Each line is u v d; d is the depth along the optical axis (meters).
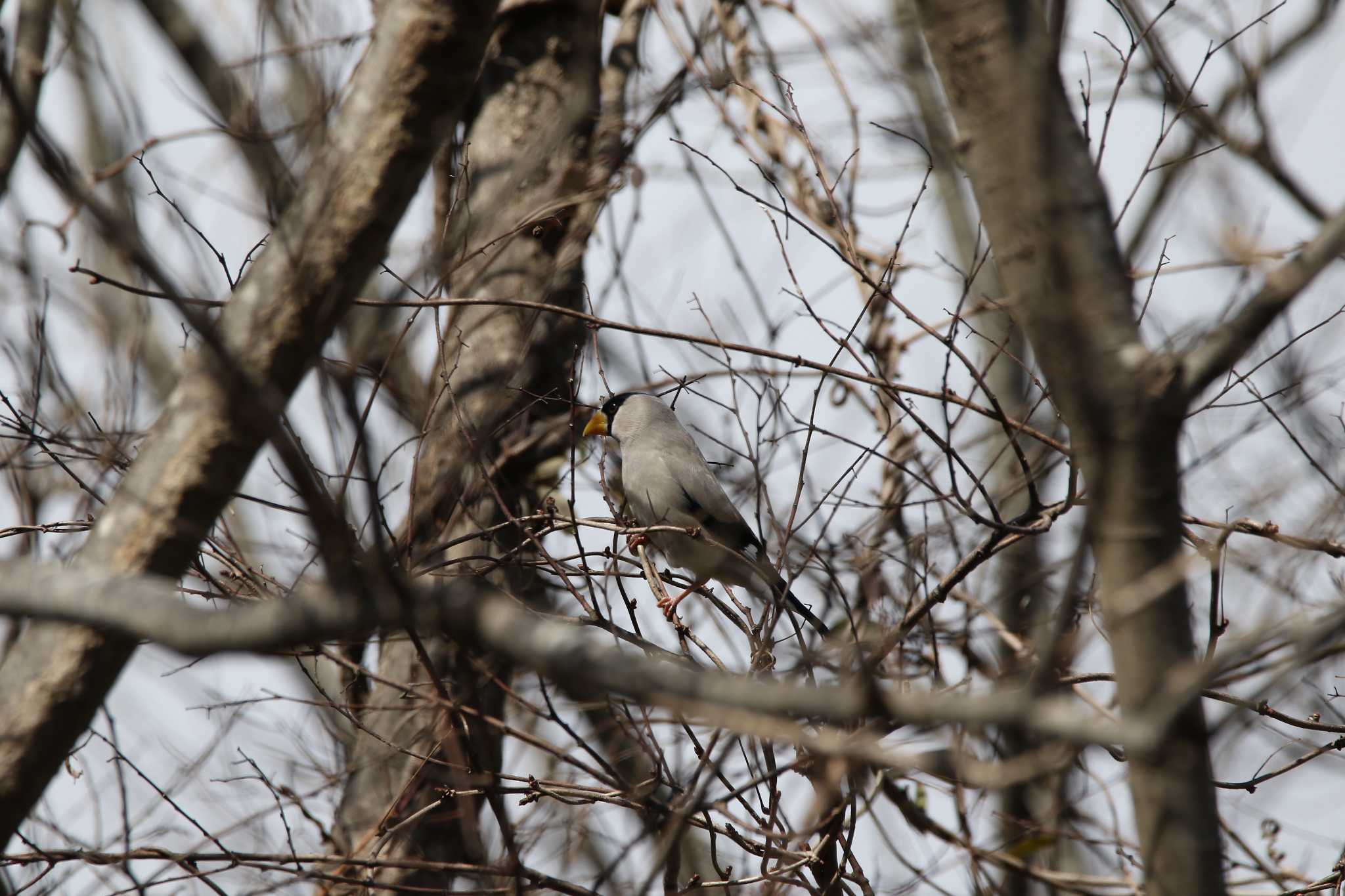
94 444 10.25
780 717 5.71
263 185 7.87
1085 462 6.44
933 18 6.61
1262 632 4.43
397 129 7.35
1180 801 6.31
